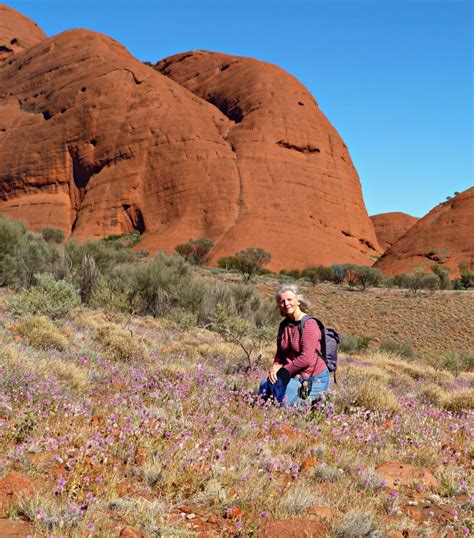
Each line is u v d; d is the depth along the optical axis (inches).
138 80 5413.4
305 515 122.0
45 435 150.9
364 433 204.1
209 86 6136.8
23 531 97.6
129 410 183.6
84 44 5856.3
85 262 890.7
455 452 204.5
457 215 4301.2
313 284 2600.9
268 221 4658.0
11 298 533.6
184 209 4763.8
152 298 895.1
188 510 120.7
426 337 1642.5
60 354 306.7
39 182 5260.8
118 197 4913.9
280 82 5733.3
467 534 120.8
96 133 5191.9
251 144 5137.8
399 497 141.3
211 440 164.6
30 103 5880.9
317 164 5305.1
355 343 1081.4
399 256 4345.5
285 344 240.2
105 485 122.8
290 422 212.2
